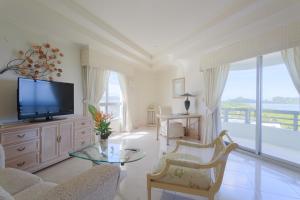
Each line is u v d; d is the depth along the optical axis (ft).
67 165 9.12
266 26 8.70
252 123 13.51
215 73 13.00
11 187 4.28
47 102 9.48
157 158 10.34
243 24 8.80
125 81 18.08
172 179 5.35
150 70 21.57
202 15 9.51
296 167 8.76
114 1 8.14
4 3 7.20
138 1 8.16
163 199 6.32
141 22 10.43
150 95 22.26
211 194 5.08
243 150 11.66
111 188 3.57
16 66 8.84
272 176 8.11
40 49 9.82
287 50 8.64
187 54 14.53
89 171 3.32
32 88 8.68
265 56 10.84
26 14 8.10
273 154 10.80
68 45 11.83
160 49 16.08
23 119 8.49
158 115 15.21
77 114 12.42
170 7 8.69
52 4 7.49
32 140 7.93
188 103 15.97
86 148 8.14
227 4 8.40
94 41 11.50
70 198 2.64
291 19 7.92
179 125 16.03
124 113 18.21
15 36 8.82
